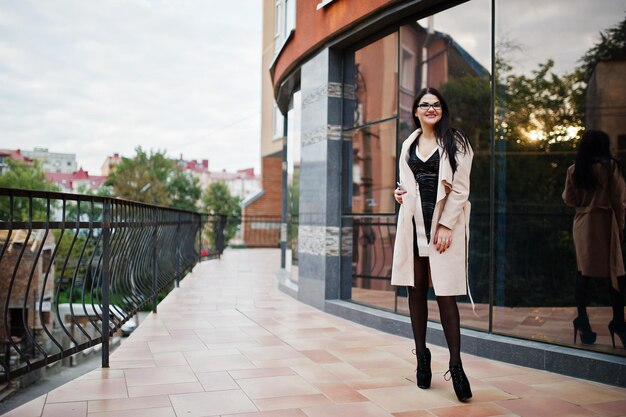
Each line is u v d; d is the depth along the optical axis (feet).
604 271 13.89
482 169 18.11
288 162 33.40
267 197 72.13
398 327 16.53
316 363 13.12
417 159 11.20
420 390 11.10
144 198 127.03
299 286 23.13
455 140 10.84
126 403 10.05
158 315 19.53
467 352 14.42
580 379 12.03
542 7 15.66
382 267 19.38
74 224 11.42
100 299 14.14
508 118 16.56
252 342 15.31
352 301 20.39
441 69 18.89
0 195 9.21
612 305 13.60
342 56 21.24
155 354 13.78
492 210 15.74
